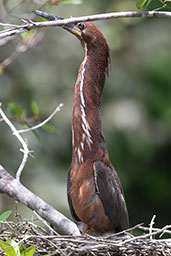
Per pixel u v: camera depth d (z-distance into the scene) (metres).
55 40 15.07
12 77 14.36
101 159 8.48
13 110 9.56
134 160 15.20
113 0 14.95
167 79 15.32
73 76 14.92
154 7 14.56
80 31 8.67
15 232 7.34
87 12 14.70
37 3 9.77
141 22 15.74
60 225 7.44
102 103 15.07
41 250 7.12
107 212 8.45
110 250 7.30
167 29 15.90
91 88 8.58
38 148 13.84
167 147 15.41
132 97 15.24
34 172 13.77
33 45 10.34
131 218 15.56
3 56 13.82
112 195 8.48
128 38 15.62
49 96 14.51
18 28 6.60
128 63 15.52
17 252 6.48
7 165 13.55
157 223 15.67
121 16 6.95
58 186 13.77
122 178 14.95
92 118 8.52
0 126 13.61
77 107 8.52
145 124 15.02
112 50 15.32
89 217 8.43
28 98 14.43
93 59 8.62
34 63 14.73
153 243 7.23
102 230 8.62
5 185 7.47
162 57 15.47
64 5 14.45
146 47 15.70
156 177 15.52
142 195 15.69
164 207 15.77
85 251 7.17
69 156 14.30
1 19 9.56
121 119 14.88
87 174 8.34
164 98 15.27
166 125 15.15
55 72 14.80
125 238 7.56
